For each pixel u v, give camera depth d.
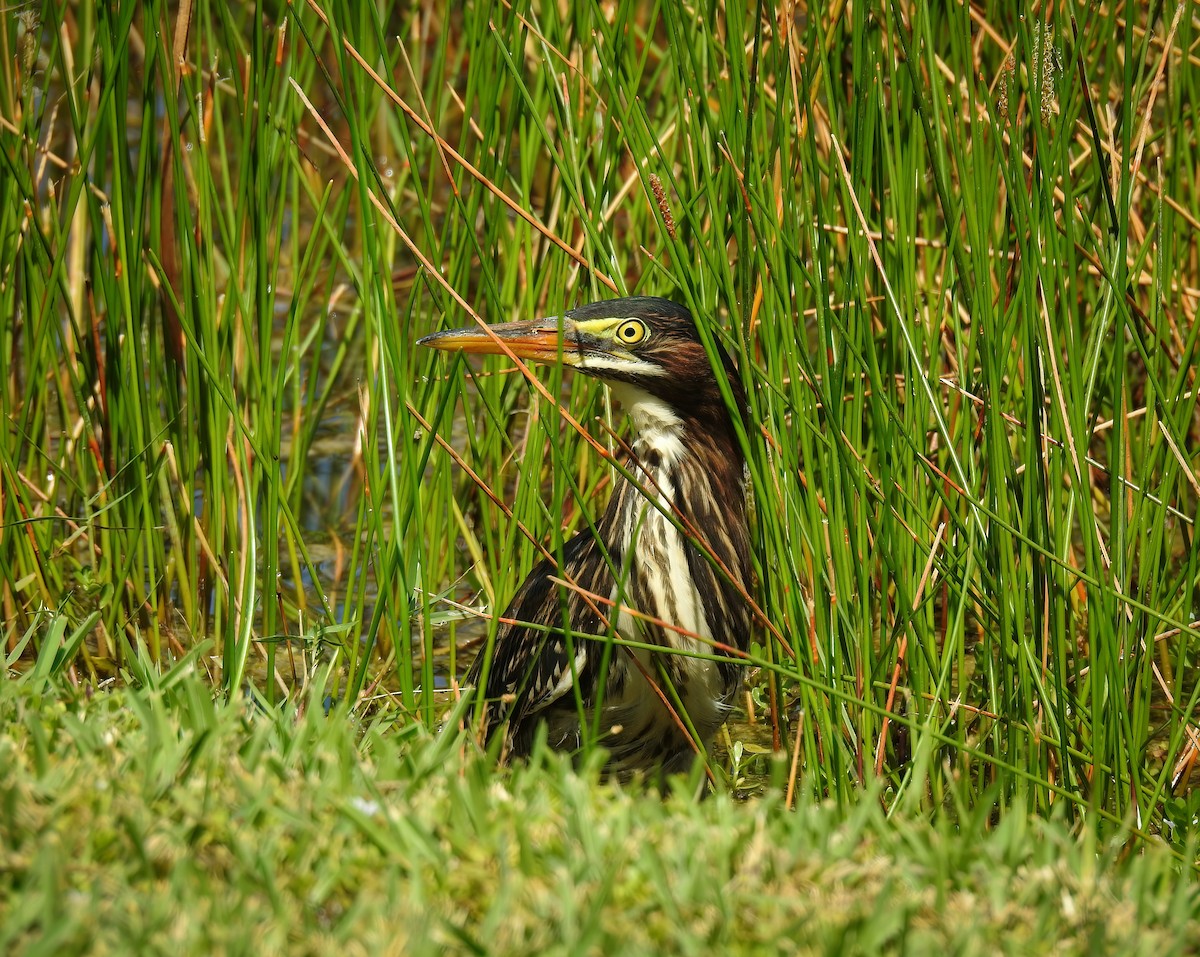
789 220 7.90
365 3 9.20
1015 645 8.02
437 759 5.97
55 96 14.82
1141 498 8.09
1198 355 9.82
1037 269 7.41
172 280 10.02
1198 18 10.91
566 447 10.12
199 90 9.20
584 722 7.14
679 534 8.10
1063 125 7.68
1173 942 4.76
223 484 9.70
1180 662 8.23
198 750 5.55
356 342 15.90
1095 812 7.05
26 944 4.27
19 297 10.80
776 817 5.66
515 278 10.42
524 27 9.84
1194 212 10.67
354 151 7.84
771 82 9.66
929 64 7.97
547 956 4.41
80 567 10.99
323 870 4.83
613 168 9.61
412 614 8.42
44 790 5.11
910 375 7.96
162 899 4.49
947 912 4.93
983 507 7.38
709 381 8.11
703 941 4.54
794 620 7.61
